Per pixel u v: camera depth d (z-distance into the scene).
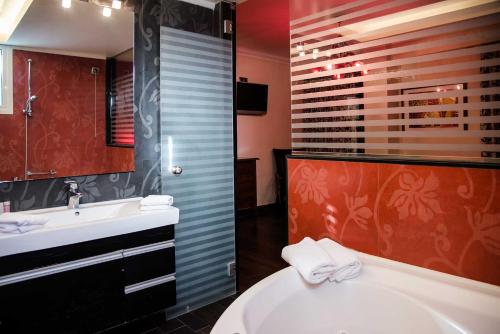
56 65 2.09
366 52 1.94
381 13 1.89
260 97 5.52
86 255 1.81
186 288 2.53
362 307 1.70
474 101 1.58
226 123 2.72
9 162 1.95
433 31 1.69
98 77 2.22
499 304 1.39
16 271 1.61
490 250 1.47
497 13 1.50
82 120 2.18
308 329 1.73
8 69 1.94
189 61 2.51
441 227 1.61
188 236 2.53
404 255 1.75
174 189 2.46
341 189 2.00
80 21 2.15
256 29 4.28
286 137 6.12
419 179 1.67
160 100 2.38
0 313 1.57
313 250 1.81
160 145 2.44
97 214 2.14
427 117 1.74
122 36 2.28
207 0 2.60
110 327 1.91
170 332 2.27
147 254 2.04
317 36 2.18
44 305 1.69
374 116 1.95
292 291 1.72
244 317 1.39
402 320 1.58
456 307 1.46
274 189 5.96
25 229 1.65
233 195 2.79
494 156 1.55
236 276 2.82
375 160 1.83
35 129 2.03
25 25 1.98
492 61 1.51
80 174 2.18
